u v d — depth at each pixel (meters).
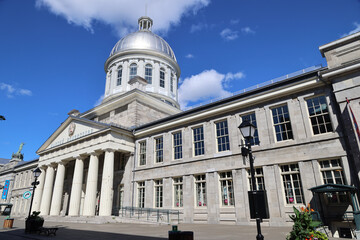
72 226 19.44
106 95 44.34
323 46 17.27
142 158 27.81
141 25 54.16
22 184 46.22
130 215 24.30
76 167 28.66
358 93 15.17
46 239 12.50
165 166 24.73
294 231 8.15
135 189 26.64
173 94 45.47
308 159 16.78
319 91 17.52
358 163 14.57
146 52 44.22
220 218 19.67
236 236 12.23
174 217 22.28
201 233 13.59
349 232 12.76
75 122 31.95
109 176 25.22
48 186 32.41
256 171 19.30
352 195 13.10
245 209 18.62
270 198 17.69
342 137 15.80
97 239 12.09
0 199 50.09
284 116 18.95
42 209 31.22
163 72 45.19
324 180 16.14
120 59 44.34
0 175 54.38
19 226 20.36
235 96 21.38
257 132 19.77
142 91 33.16
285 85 18.72
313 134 17.34
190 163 22.91
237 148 20.30
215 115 22.61
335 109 16.48
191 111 24.12
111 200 25.88
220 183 20.91
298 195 16.89
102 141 26.97
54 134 34.56
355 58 15.91
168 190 23.77
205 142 22.53
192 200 21.72
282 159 17.88
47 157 34.09
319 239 7.88
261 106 20.05
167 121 25.86
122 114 33.12
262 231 14.30
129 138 28.59
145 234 13.83
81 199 31.67
